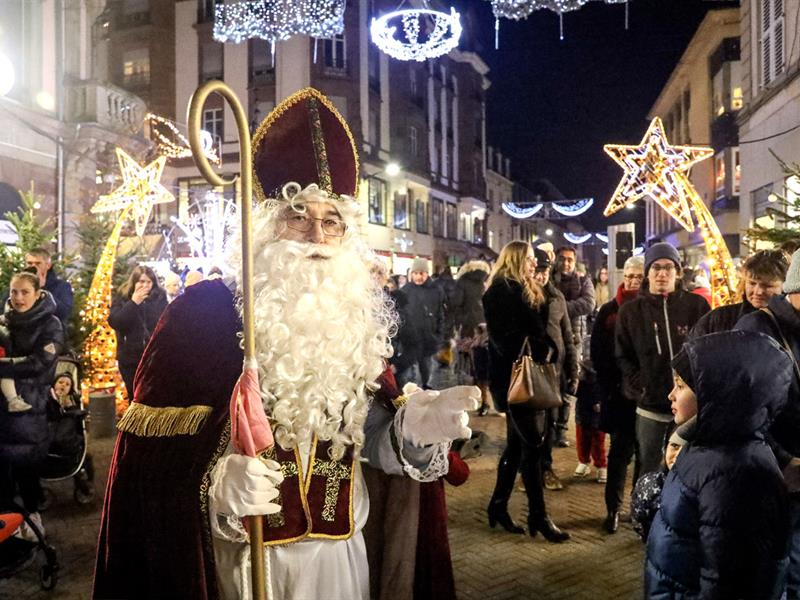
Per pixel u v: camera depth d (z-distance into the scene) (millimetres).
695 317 4316
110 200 8766
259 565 1706
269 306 1850
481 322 9773
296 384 1841
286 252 1902
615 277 11500
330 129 2094
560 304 4969
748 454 2213
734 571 2158
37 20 13055
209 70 27375
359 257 2053
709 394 2234
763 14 14422
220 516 1873
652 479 2889
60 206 13555
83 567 4367
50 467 4887
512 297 4457
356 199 2129
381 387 2061
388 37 13906
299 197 1977
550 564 4297
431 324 8406
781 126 13336
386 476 2148
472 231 43219
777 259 3604
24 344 4555
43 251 6879
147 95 27469
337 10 16562
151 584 1762
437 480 2166
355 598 1984
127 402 7766
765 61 14422
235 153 26375
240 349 1856
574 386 5180
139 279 7410
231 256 2035
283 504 1856
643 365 4340
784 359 2252
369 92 29344
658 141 6324
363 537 2105
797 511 2756
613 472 4801
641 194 6422
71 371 5117
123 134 15109
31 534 4590
